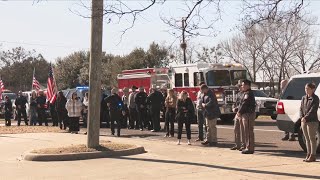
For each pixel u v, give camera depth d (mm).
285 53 41625
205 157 11562
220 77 23250
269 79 43969
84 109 22016
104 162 10930
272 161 10828
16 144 14812
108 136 17641
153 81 26406
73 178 9070
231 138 16578
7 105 23781
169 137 17250
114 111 17750
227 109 22672
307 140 10773
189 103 14727
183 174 9305
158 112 19547
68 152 11594
